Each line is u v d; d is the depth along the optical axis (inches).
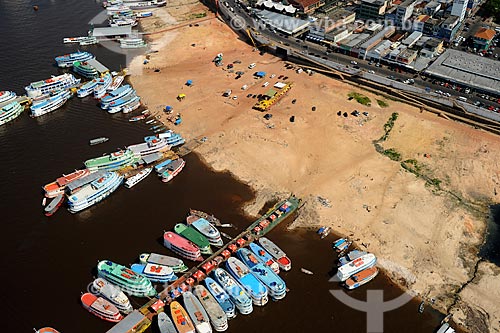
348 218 5718.5
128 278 4776.1
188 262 5177.2
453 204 5895.7
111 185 6127.0
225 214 5841.5
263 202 6008.9
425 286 4921.3
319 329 4534.9
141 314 4571.9
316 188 6166.3
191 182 6363.2
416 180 6254.9
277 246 5378.9
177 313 4500.5
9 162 6628.9
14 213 5807.1
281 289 4763.8
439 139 6983.3
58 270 5088.6
